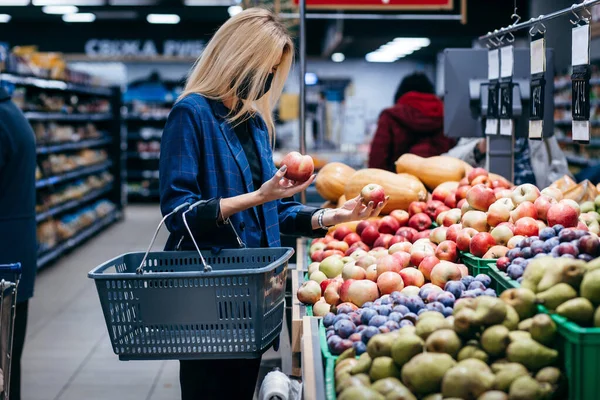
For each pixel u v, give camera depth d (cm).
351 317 191
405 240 279
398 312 184
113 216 1211
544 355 149
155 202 1548
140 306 198
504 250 222
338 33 614
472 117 364
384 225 300
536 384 143
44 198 848
